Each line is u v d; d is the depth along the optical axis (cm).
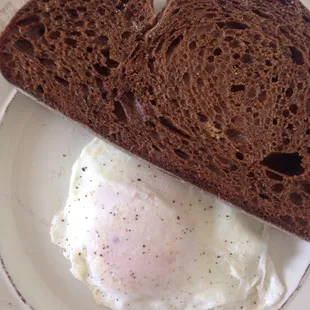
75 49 15
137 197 16
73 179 16
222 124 14
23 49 15
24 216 17
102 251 16
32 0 15
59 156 17
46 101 15
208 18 14
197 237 16
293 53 14
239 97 14
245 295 16
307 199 14
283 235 16
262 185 14
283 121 14
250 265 16
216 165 15
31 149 17
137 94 14
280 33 14
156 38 14
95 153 16
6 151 17
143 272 16
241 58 14
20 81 15
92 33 15
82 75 14
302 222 15
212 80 14
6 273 16
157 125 14
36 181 17
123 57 14
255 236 16
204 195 16
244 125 14
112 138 15
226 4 14
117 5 15
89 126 15
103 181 16
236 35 14
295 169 15
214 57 14
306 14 14
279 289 16
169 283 16
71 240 16
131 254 16
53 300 17
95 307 17
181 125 14
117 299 16
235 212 16
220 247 16
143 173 16
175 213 16
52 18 15
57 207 17
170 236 16
